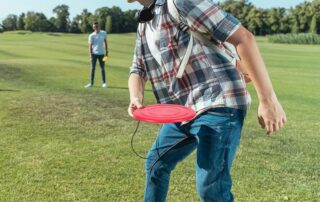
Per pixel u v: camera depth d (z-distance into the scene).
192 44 2.45
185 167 4.85
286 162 5.23
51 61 19.12
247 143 6.07
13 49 28.45
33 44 35.72
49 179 4.41
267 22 100.00
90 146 5.66
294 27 97.88
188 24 2.39
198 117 2.51
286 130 7.00
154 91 2.77
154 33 2.57
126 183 4.36
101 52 11.80
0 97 9.11
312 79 16.11
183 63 2.48
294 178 4.67
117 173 4.64
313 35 61.41
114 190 4.17
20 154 5.22
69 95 9.84
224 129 2.42
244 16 101.81
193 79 2.51
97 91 10.92
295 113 8.71
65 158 5.11
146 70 2.74
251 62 2.33
